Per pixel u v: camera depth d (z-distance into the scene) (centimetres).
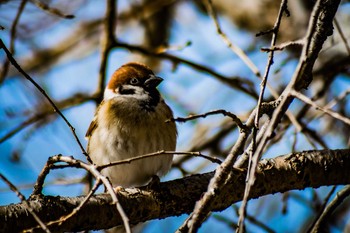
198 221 598
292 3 1310
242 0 1488
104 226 748
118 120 1009
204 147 1266
